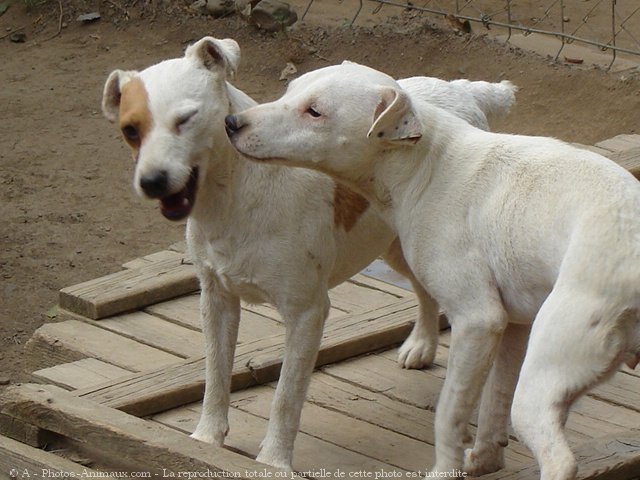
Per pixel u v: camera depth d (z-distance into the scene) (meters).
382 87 6.27
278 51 16.56
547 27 17.20
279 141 6.32
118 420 7.12
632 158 11.08
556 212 5.95
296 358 6.99
